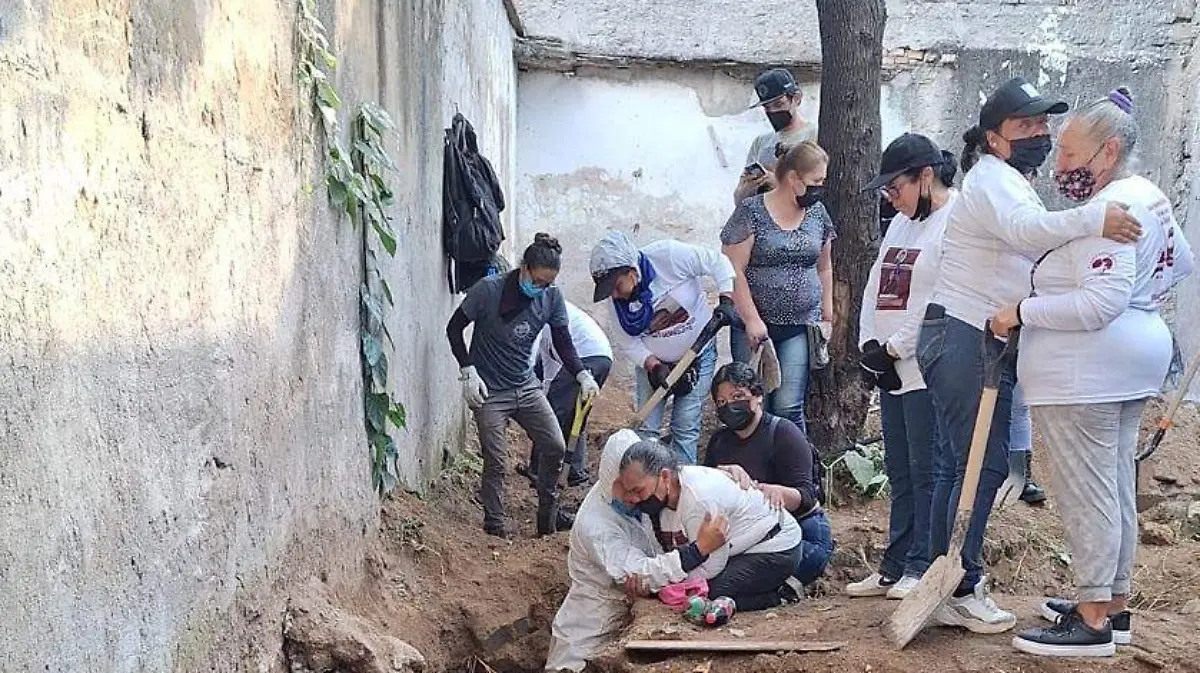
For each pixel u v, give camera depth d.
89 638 2.54
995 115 4.06
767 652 4.30
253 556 3.67
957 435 4.24
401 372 5.74
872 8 6.76
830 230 6.36
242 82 3.54
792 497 5.14
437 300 6.80
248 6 3.59
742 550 4.86
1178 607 5.29
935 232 4.59
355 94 4.90
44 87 2.30
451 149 7.07
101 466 2.60
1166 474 7.59
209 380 3.28
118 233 2.67
